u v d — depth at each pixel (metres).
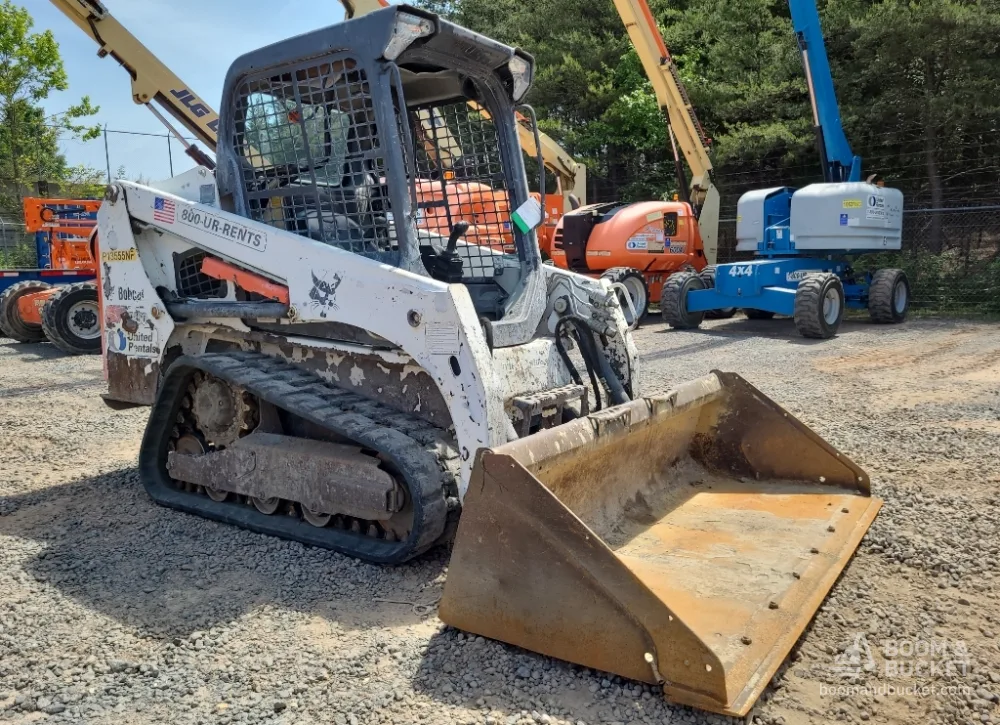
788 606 3.11
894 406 7.01
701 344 11.23
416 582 3.76
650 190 22.44
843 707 2.71
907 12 15.80
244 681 2.92
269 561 4.03
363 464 3.90
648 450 4.15
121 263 5.19
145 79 9.30
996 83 15.74
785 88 18.59
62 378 9.69
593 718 2.64
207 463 4.64
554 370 4.59
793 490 4.39
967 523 4.26
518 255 4.84
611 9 23.61
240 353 4.72
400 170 4.10
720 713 2.56
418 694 2.81
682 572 3.40
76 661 3.08
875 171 17.97
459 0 27.64
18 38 25.48
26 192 27.33
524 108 4.94
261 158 4.61
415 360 3.88
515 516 2.97
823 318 11.30
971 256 16.20
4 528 4.60
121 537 4.41
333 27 4.15
